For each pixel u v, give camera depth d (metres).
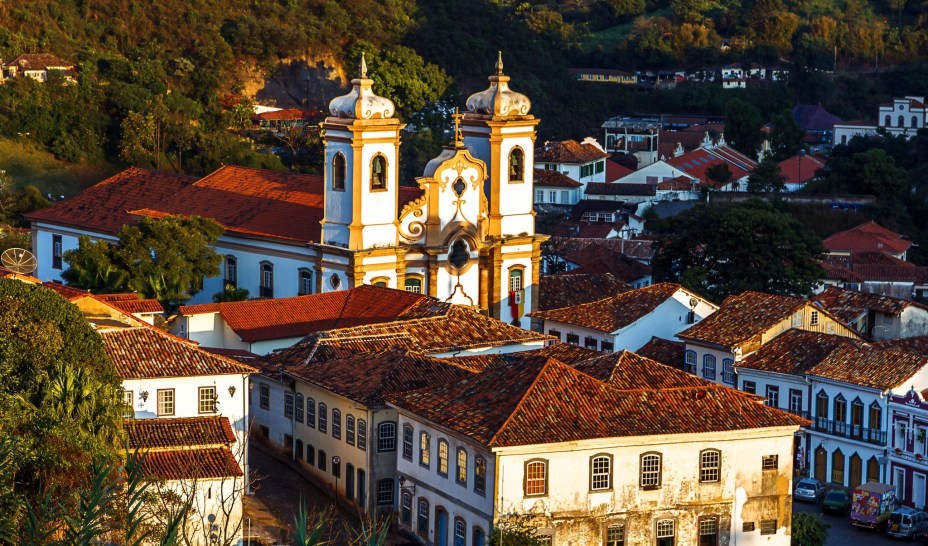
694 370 111.50
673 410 79.25
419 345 97.94
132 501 33.06
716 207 158.38
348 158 113.25
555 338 104.19
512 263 120.50
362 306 109.00
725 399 81.31
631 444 76.94
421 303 106.69
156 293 114.69
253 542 76.25
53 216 134.88
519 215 120.81
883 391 98.25
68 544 32.53
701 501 79.00
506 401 77.94
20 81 189.00
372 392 83.88
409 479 81.50
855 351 103.25
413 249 116.00
